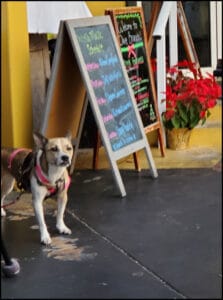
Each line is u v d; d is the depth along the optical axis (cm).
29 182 368
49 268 335
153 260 343
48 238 366
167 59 609
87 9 504
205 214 407
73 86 462
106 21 470
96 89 440
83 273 328
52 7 479
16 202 434
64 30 435
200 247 358
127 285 314
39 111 503
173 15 589
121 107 461
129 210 418
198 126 611
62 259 346
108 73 456
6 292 309
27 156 372
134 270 331
